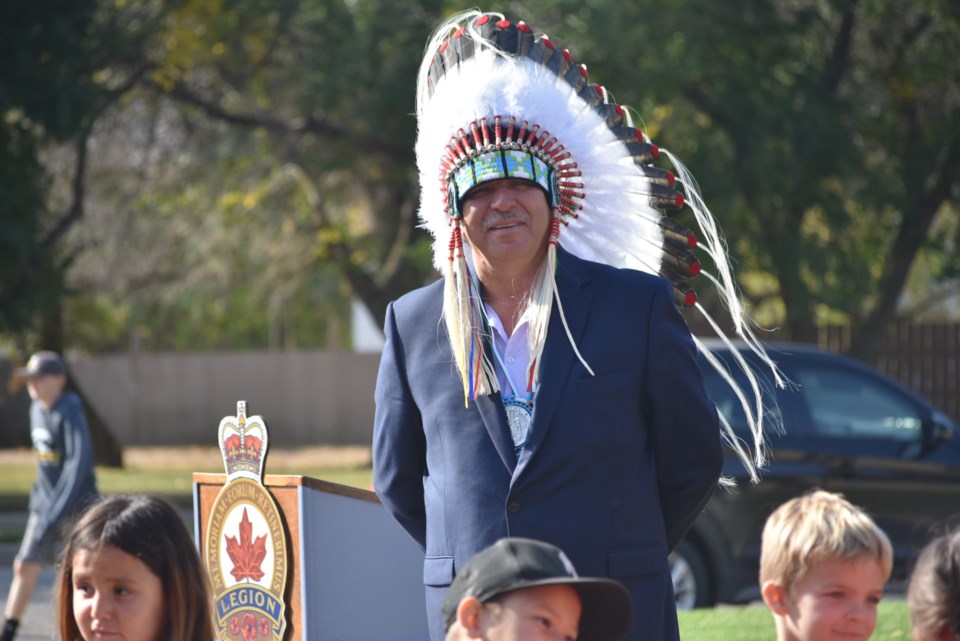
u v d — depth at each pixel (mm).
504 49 12852
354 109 60125
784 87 58500
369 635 15039
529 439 11500
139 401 104688
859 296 61906
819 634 11984
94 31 57531
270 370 103625
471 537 11500
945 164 62938
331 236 74312
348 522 14969
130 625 10828
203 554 15453
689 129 59219
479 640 8867
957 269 69312
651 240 13172
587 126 12672
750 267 61906
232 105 70875
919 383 63219
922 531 30984
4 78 54625
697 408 11789
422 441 12531
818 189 59562
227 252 87750
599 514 11406
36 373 28625
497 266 12133
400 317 12633
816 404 31250
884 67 64500
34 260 58125
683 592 29531
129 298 100812
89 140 64312
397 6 57531
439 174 12609
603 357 11672
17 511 55875
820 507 12258
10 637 28312
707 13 56031
